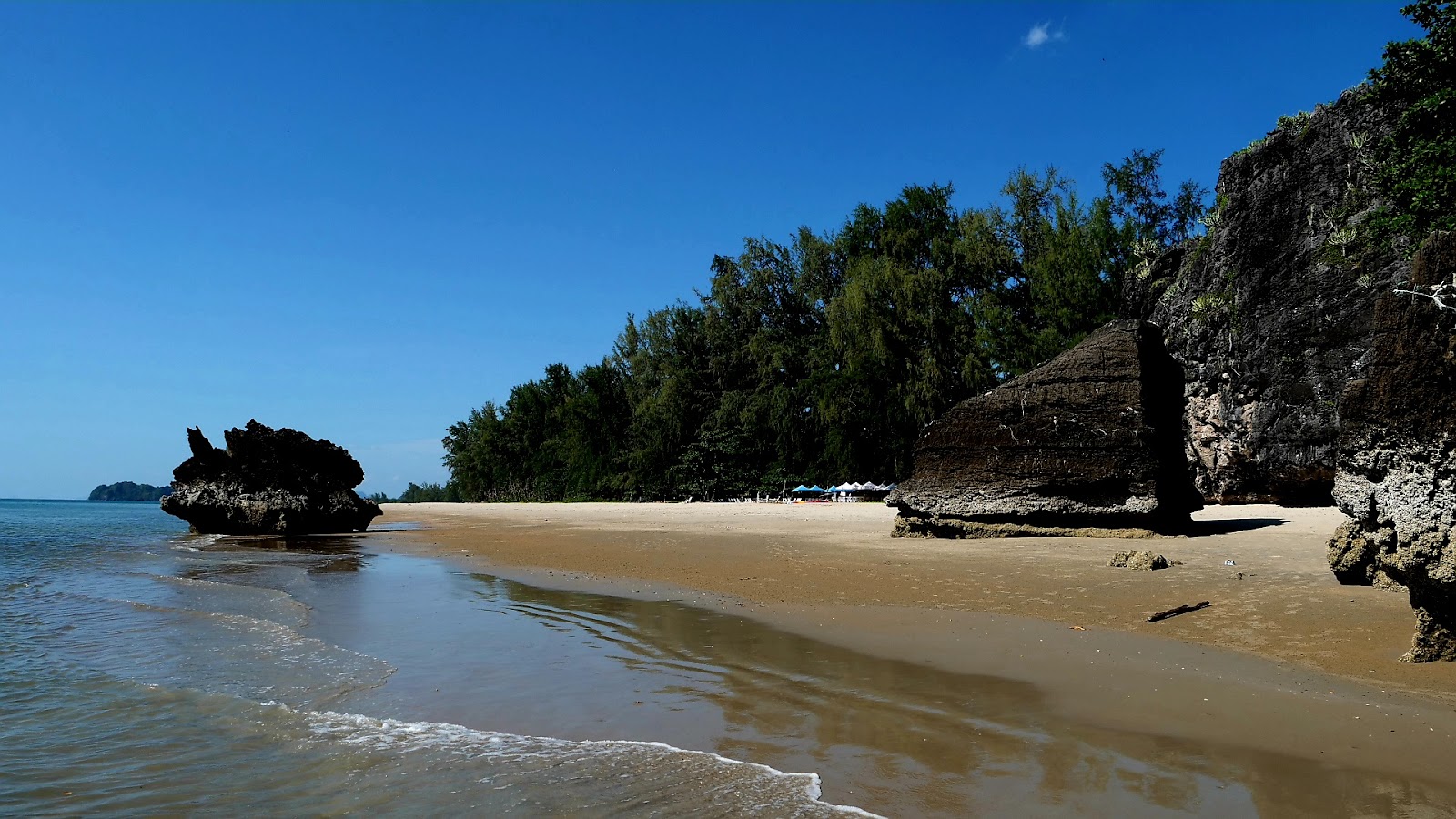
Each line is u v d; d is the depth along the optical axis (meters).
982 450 18.94
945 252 50.59
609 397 74.00
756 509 42.28
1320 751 5.18
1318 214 28.27
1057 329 46.19
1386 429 6.88
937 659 7.80
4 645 9.72
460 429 112.56
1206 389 33.28
